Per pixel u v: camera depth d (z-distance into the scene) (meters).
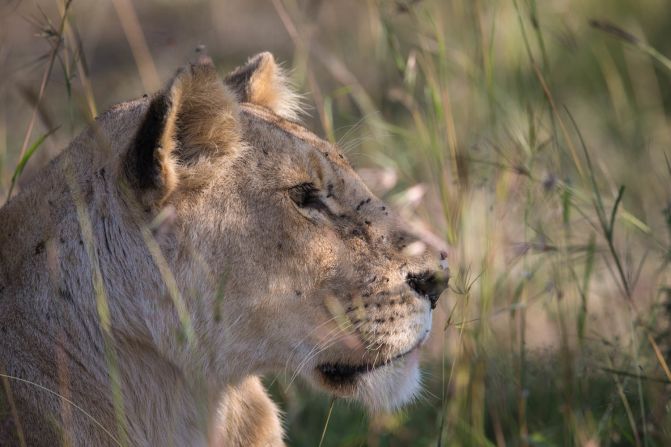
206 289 6.64
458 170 8.78
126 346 6.71
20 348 6.61
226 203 6.65
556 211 8.79
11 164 11.41
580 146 12.93
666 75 14.68
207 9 18.75
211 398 6.91
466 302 7.83
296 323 6.76
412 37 12.90
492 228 8.94
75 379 6.61
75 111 11.29
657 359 7.99
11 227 6.86
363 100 11.62
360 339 6.80
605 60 15.03
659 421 7.62
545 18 14.74
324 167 6.90
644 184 11.83
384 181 9.10
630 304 8.03
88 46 17.23
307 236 6.73
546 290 8.41
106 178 6.64
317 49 12.29
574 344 8.82
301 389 9.68
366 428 9.06
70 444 6.41
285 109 8.12
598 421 8.46
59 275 6.64
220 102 6.55
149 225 6.49
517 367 8.59
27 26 14.33
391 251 6.88
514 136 9.92
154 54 16.16
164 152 6.29
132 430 6.75
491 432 9.02
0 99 11.15
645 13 15.80
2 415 6.43
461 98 11.45
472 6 10.18
